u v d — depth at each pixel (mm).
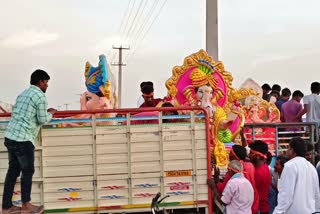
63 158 7188
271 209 7852
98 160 7230
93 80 8828
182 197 7316
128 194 7238
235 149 7188
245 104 11680
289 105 11703
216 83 9031
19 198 7145
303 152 6195
